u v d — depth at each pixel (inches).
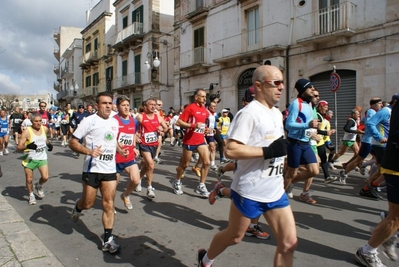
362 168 337.4
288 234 97.8
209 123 366.3
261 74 102.0
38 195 255.3
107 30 1402.6
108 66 1381.6
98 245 162.1
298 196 247.1
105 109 155.2
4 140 529.0
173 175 341.4
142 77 1111.0
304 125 185.3
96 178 153.6
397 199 120.6
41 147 241.3
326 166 263.1
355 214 204.8
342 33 501.0
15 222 191.5
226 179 317.4
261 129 99.0
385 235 125.3
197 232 176.4
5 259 141.9
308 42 550.3
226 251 150.7
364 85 498.6
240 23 695.7
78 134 149.8
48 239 171.2
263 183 99.8
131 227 185.8
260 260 141.6
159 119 250.2
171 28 1083.9
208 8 773.9
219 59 716.7
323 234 171.0
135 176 208.1
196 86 832.3
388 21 467.2
